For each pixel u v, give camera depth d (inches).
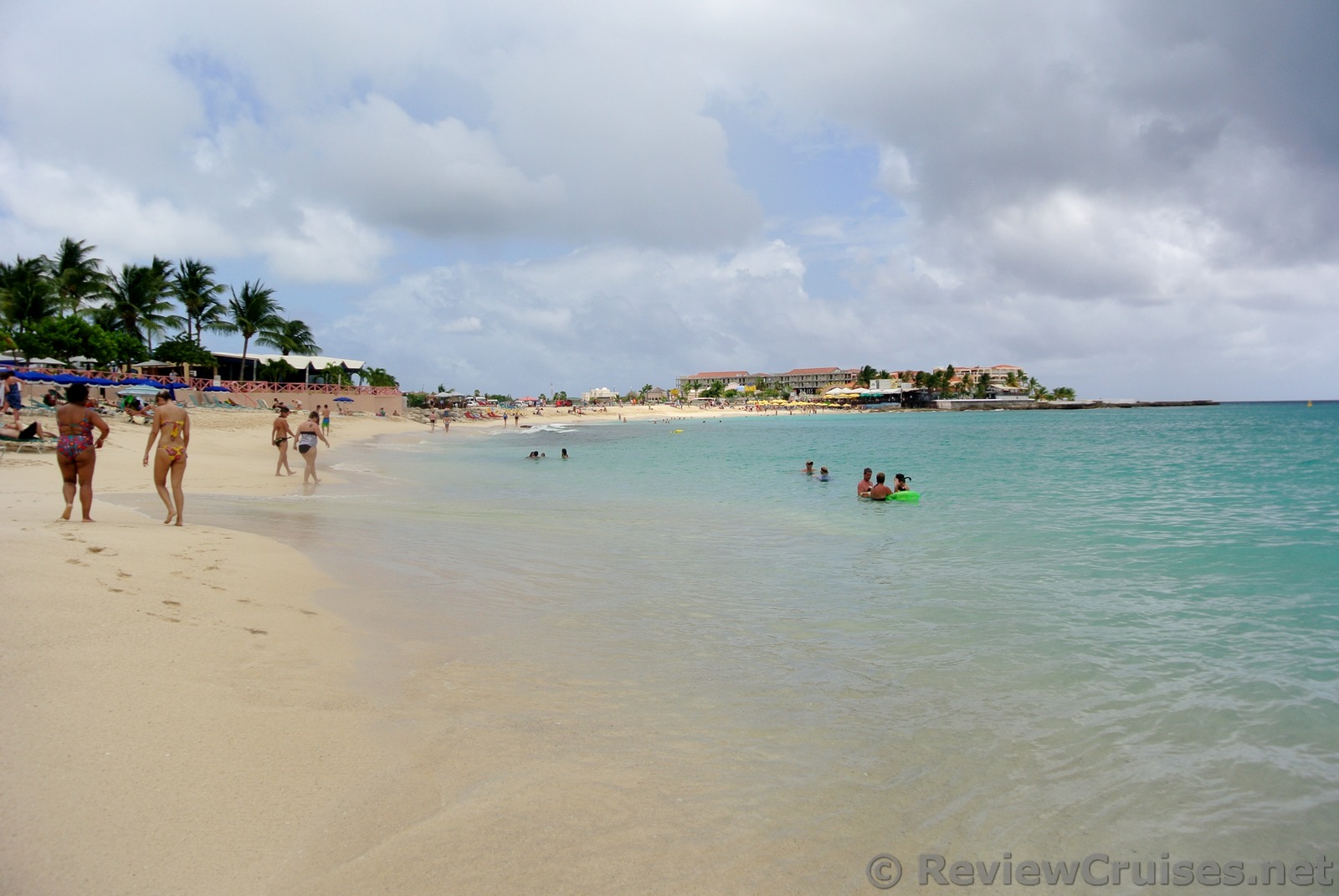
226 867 111.3
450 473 1014.4
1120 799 156.6
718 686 213.2
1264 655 244.7
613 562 397.7
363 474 914.7
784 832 138.9
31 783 121.5
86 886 102.1
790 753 171.8
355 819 129.4
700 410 6008.9
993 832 142.8
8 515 368.8
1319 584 344.8
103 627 194.1
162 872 107.7
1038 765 169.8
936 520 565.0
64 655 171.3
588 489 808.9
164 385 1994.3
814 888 123.0
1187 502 660.7
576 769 158.1
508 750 164.7
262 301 2709.2
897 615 293.3
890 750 175.2
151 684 165.9
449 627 259.6
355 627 249.0
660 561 402.6
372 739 161.8
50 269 2132.1
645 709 194.5
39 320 1989.4
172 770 133.8
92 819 115.9
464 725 175.5
